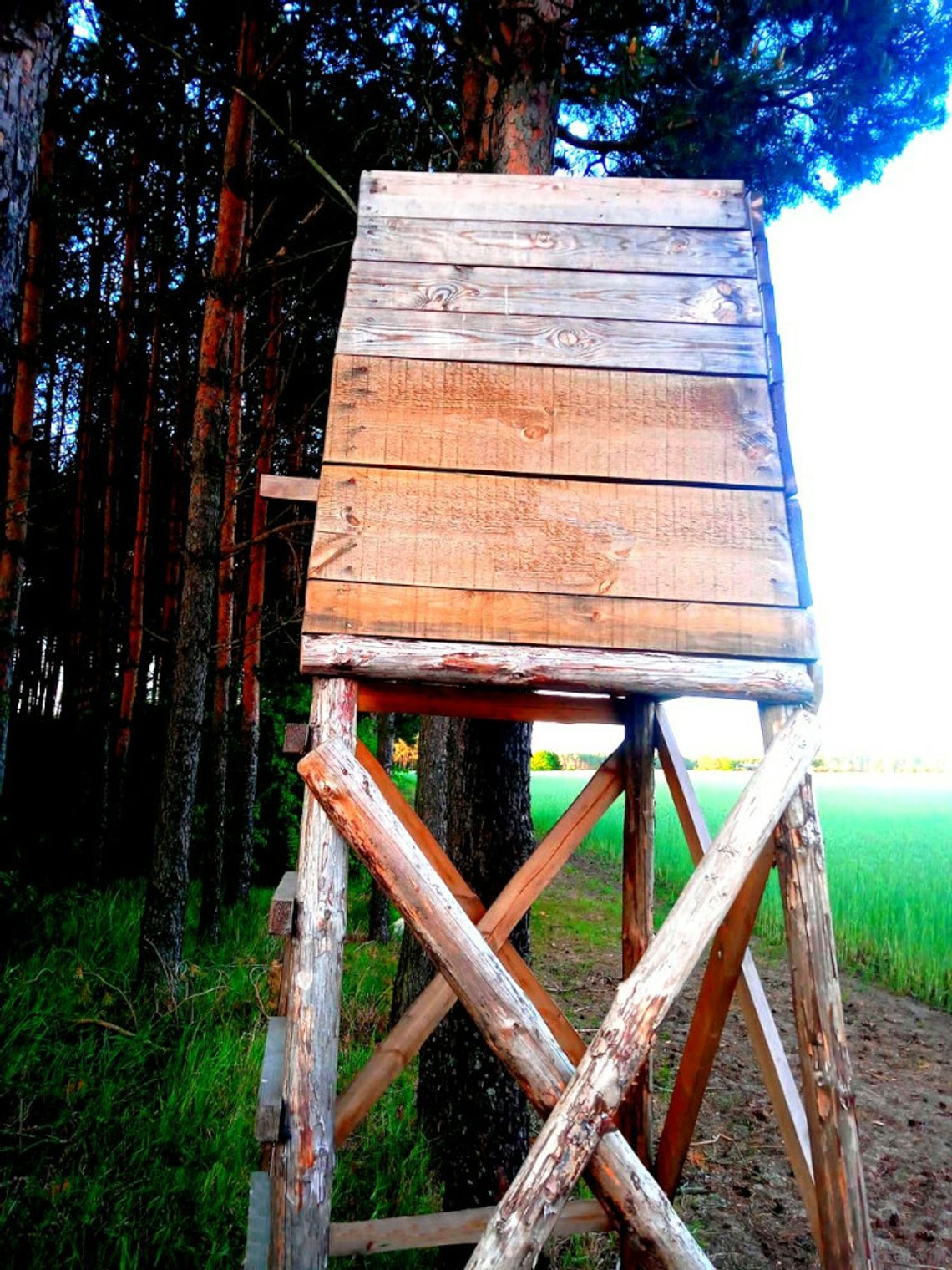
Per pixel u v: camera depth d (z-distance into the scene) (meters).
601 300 2.23
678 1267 1.40
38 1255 2.44
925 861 13.54
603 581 1.95
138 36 4.81
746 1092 4.87
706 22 3.72
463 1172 2.87
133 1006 4.35
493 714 2.47
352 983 5.52
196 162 6.64
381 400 2.08
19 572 5.31
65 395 10.30
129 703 7.88
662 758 2.40
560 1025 2.30
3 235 2.36
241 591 11.23
